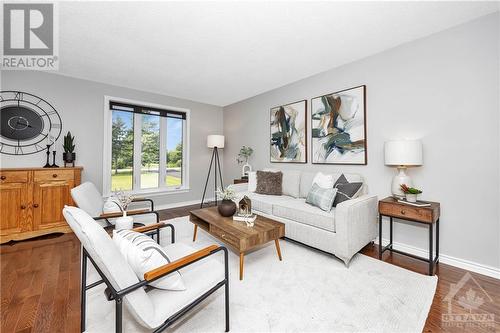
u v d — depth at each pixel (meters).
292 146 3.71
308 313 1.46
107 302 1.57
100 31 2.21
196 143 4.95
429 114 2.24
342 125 2.99
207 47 2.53
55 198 2.91
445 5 1.82
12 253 2.38
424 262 2.18
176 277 1.17
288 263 2.14
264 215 3.01
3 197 2.61
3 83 2.96
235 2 1.80
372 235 2.43
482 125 1.95
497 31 1.88
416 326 1.34
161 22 2.06
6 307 1.51
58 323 1.37
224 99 4.79
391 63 2.52
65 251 2.43
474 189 2.00
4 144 2.95
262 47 2.53
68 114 3.39
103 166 3.72
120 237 1.29
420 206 1.98
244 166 4.43
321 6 1.84
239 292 1.68
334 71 3.09
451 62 2.11
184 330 1.31
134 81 3.66
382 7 1.85
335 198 2.56
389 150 2.22
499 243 1.88
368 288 1.73
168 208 4.50
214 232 2.22
